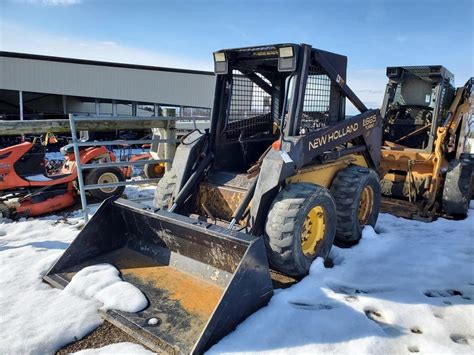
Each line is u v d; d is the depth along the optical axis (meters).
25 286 3.14
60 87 18.72
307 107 3.73
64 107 21.77
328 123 4.06
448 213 5.64
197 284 3.06
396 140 6.57
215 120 3.97
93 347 2.43
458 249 4.15
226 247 2.90
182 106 22.41
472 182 5.66
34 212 5.35
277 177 3.16
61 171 6.30
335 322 2.64
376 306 2.91
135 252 3.58
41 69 18.11
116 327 2.62
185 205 3.74
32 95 21.97
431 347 2.42
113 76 20.09
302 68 3.40
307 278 3.25
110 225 3.60
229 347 2.36
